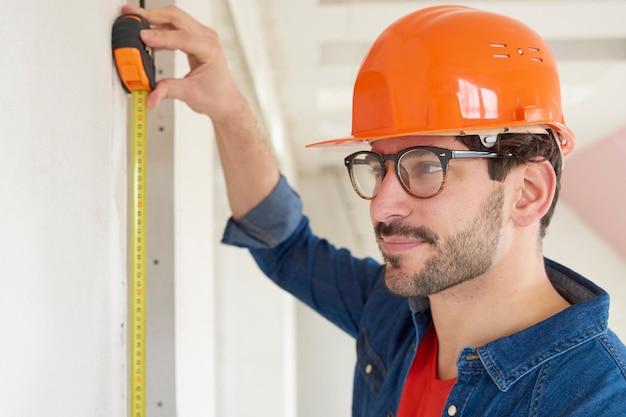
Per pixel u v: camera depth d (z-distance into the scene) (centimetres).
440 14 125
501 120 116
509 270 118
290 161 685
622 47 454
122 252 108
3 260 65
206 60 123
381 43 128
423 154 115
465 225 113
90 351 92
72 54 86
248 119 146
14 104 68
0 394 65
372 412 143
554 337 109
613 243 739
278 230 167
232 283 524
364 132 127
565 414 102
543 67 121
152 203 154
